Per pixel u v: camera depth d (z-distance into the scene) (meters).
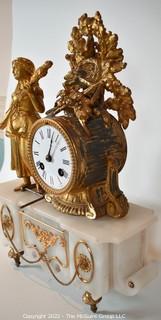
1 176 1.28
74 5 0.90
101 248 0.67
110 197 0.70
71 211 0.73
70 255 0.74
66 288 0.84
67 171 0.67
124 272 0.73
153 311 0.75
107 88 0.67
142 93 0.80
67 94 0.69
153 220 0.73
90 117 0.67
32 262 0.86
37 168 0.74
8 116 0.82
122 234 0.65
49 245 0.79
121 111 0.68
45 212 0.76
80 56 0.70
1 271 0.92
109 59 0.66
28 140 0.74
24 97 0.79
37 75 0.77
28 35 1.05
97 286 0.70
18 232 0.89
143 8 0.76
